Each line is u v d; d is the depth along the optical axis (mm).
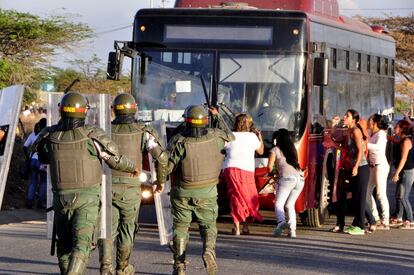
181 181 11562
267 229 18406
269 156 16969
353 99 21438
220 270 13094
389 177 29188
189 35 17812
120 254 11359
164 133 12711
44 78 36500
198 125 11586
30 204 21719
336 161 19281
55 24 36094
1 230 17922
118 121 11266
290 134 17422
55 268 13172
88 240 9688
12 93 10133
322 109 18766
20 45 35719
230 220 20125
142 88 17891
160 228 12273
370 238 17281
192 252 14922
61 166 9734
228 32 17703
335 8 21344
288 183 16875
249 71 17609
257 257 14453
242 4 18484
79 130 9773
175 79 17781
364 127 17703
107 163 9867
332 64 19719
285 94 17516
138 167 11227
